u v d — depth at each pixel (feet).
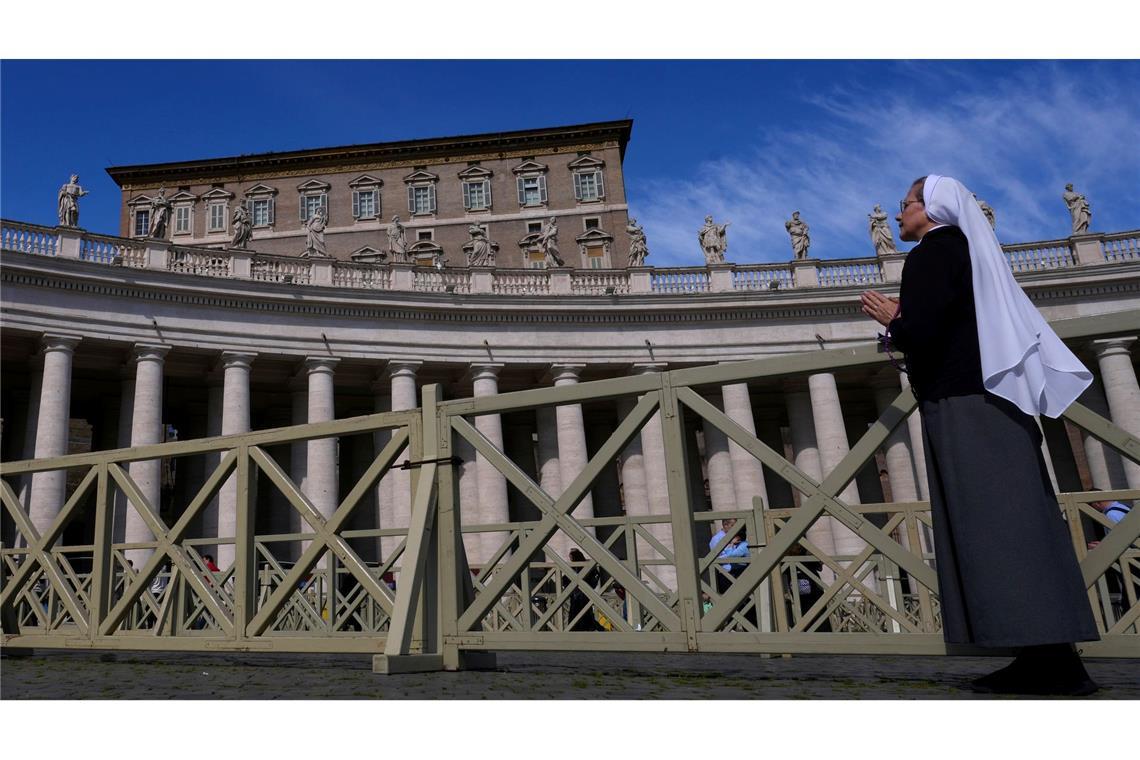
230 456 18.47
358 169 210.79
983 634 10.16
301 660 18.86
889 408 13.12
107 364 91.15
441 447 16.30
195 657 20.94
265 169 209.97
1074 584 10.17
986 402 10.71
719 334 107.14
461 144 210.38
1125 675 14.40
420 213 207.82
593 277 108.58
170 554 18.61
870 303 12.49
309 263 98.84
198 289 88.43
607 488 119.03
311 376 93.56
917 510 31.32
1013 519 10.19
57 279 81.56
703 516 31.22
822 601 26.16
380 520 94.73
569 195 209.87
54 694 12.17
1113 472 97.76
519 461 117.19
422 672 14.92
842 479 13.17
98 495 20.21
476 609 15.37
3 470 22.71
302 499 17.37
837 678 13.89
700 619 13.58
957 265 11.11
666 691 12.03
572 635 14.52
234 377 89.45
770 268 110.32
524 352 102.58
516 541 30.25
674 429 14.39
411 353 98.43
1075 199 108.58
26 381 95.91
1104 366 99.91
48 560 21.08
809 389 109.50
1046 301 103.71
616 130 211.41
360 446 114.32
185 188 209.67
